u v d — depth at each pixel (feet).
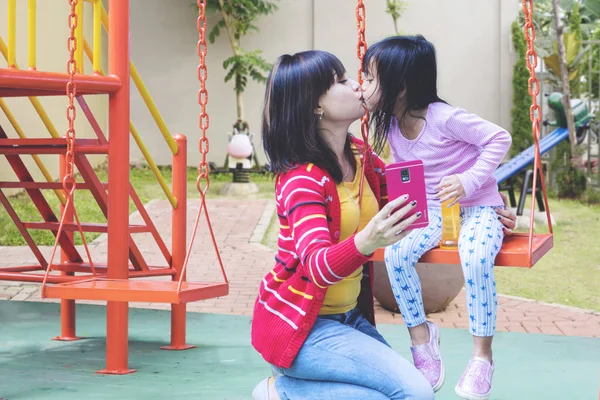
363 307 9.05
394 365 8.15
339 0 54.75
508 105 52.24
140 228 15.34
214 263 27.32
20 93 13.83
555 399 12.57
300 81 8.21
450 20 52.90
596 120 45.98
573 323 19.84
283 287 8.27
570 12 47.70
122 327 14.07
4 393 12.66
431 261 9.80
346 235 8.43
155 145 56.13
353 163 8.75
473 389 9.56
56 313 19.51
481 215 10.03
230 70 52.08
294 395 8.48
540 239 10.30
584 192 43.78
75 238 31.42
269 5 51.31
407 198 7.56
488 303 9.58
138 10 55.72
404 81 9.76
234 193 45.70
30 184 15.20
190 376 13.85
